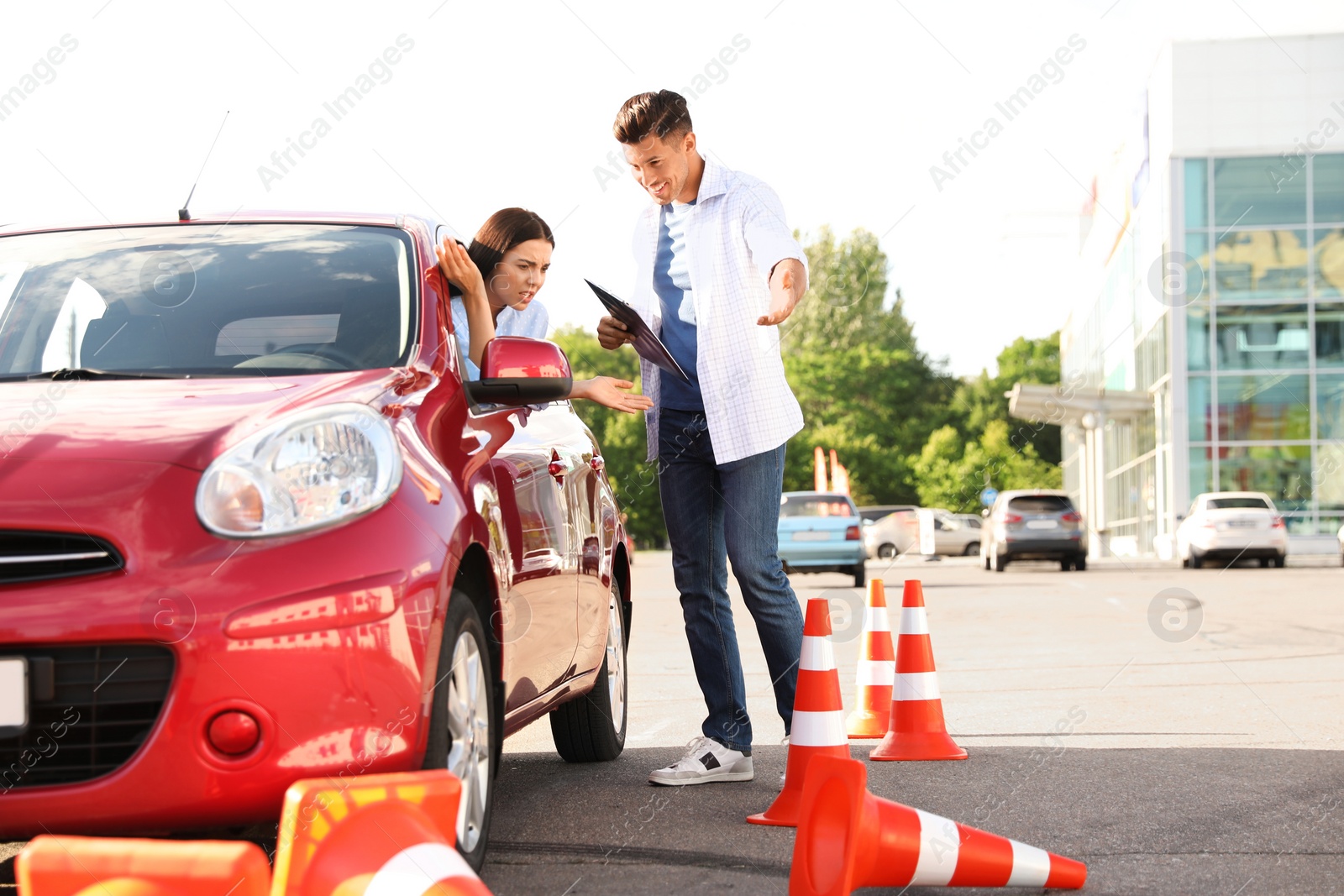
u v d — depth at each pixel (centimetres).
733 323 423
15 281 370
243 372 324
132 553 253
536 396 346
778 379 427
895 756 477
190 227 395
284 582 254
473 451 323
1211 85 3136
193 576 252
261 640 250
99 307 354
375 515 268
